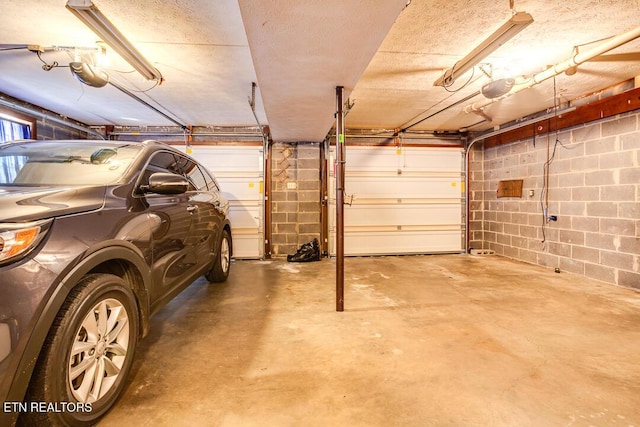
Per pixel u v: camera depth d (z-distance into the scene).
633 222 3.98
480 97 4.60
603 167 4.34
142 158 2.28
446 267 5.35
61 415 1.35
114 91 4.18
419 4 2.36
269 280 4.49
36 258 1.27
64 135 5.39
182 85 3.99
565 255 4.94
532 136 5.54
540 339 2.56
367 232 6.45
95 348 1.56
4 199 1.34
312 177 6.32
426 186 6.59
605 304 3.42
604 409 1.71
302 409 1.71
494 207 6.54
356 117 5.61
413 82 3.96
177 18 2.51
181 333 2.69
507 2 2.35
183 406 1.72
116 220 1.74
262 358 2.26
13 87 4.02
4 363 1.14
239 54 3.14
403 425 1.59
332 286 4.17
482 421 1.61
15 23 2.55
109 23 2.37
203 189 3.57
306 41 2.33
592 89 4.31
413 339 2.56
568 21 2.63
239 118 5.59
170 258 2.41
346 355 2.30
